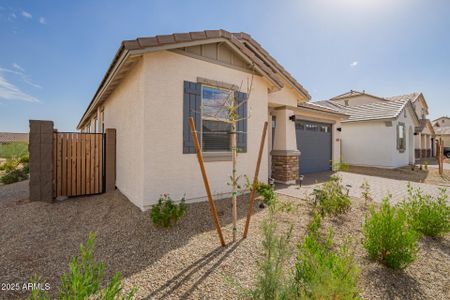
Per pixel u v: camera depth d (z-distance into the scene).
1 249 3.28
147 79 4.75
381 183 9.02
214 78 5.80
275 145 8.93
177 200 5.16
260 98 6.91
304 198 6.08
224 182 6.04
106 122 9.00
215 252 3.11
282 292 1.81
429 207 3.82
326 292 1.63
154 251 3.16
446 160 21.05
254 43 8.00
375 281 2.53
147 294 2.23
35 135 5.52
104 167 6.69
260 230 3.92
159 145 4.91
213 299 2.16
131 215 4.57
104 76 6.13
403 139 15.60
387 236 2.79
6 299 2.17
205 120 5.70
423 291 2.37
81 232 3.89
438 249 3.32
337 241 3.52
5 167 12.78
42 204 5.37
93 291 1.61
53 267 2.80
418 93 22.08
